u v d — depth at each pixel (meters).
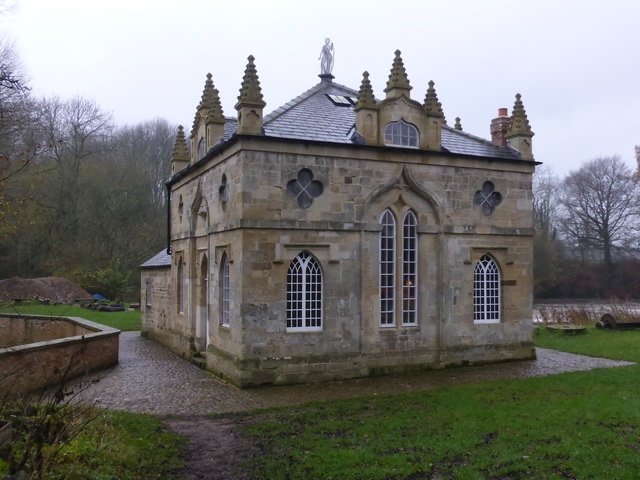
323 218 20.19
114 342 23.14
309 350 19.81
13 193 34.53
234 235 19.77
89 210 56.12
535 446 12.02
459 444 12.21
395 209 21.52
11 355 17.00
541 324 34.81
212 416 15.08
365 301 20.78
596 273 71.31
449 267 22.41
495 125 28.11
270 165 19.48
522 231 23.86
